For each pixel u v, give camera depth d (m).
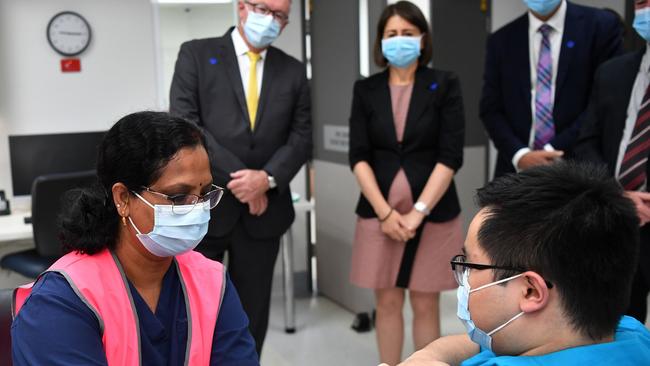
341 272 3.98
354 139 2.71
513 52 2.69
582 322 0.91
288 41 4.20
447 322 3.67
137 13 4.04
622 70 2.30
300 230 4.37
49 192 3.02
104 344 1.19
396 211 2.58
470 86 4.79
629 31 4.36
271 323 3.80
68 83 3.97
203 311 1.31
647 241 2.17
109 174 1.23
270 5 2.51
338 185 3.88
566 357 0.89
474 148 4.90
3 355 1.42
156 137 1.21
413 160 2.62
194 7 4.11
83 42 3.95
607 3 4.53
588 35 2.57
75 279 1.19
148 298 1.29
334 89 3.80
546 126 2.62
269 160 2.63
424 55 2.64
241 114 2.58
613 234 0.90
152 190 1.22
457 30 4.66
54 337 1.13
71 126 4.01
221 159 2.50
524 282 0.93
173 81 2.60
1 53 3.81
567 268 0.89
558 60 2.58
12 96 3.87
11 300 1.44
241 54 2.63
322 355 3.32
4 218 3.48
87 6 3.95
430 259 2.61
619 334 1.01
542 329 0.93
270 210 2.63
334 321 3.81
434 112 2.59
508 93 2.71
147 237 1.23
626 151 2.23
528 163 2.55
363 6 3.45
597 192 0.93
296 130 2.70
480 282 0.97
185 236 1.25
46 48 3.90
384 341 2.75
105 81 4.04
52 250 3.11
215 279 1.36
